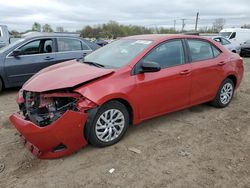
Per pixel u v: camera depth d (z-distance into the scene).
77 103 3.59
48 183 3.18
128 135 4.39
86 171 3.41
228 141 4.25
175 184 3.17
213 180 3.25
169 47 4.66
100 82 3.80
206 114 5.38
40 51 7.37
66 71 4.16
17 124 3.63
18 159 3.66
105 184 3.17
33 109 3.74
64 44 7.73
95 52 5.20
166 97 4.54
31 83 3.96
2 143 4.10
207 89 5.24
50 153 3.55
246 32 22.64
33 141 3.46
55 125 3.39
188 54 4.90
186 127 4.75
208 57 5.27
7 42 13.84
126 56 4.39
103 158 3.70
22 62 7.00
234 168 3.50
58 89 3.59
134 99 4.08
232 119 5.16
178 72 4.62
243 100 6.43
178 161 3.65
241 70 5.96
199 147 4.04
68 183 3.18
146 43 4.55
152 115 4.45
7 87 7.00
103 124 3.88
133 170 3.44
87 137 3.74
